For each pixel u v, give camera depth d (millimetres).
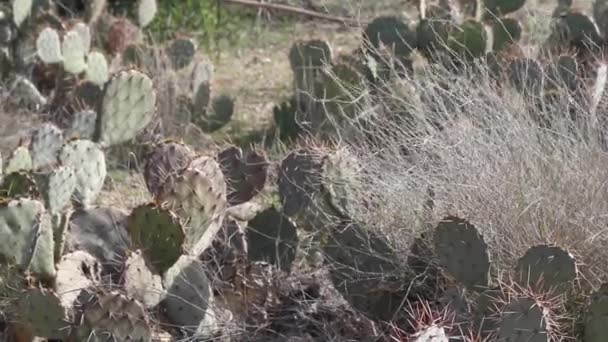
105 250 3955
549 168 4016
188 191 3801
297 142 5559
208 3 8930
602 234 3771
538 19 6645
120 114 5059
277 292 4039
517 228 3846
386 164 4273
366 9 8664
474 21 5914
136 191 5387
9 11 7090
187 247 3830
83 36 6656
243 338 3811
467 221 3588
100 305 3426
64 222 3803
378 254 3953
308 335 3846
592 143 4184
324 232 4121
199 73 6648
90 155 4230
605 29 6711
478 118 4363
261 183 4445
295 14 9078
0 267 3691
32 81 6871
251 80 8000
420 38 6102
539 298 3342
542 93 4680
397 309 3832
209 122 6656
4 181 4023
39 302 3541
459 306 3617
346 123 5336
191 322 3732
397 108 4855
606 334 3416
